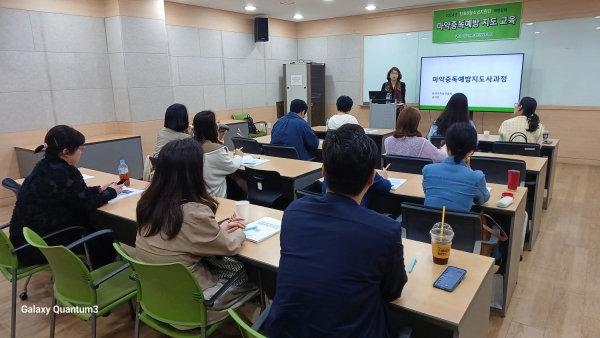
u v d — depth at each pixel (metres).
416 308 1.27
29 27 4.69
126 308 2.57
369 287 1.10
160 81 5.83
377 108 6.60
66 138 2.25
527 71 6.40
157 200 1.60
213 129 2.94
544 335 2.22
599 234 3.58
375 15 7.64
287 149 3.91
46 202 2.20
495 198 2.39
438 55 7.15
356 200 1.21
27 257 2.14
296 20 8.42
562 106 6.21
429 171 2.24
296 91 8.04
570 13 5.90
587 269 2.96
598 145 6.04
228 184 3.67
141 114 5.63
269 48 8.05
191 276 1.49
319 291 1.10
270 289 2.02
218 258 1.79
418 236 2.12
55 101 5.02
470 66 6.75
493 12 6.50
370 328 1.10
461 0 6.61
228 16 7.12
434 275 1.48
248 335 1.08
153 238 1.61
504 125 4.10
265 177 3.08
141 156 5.61
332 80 8.47
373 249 1.09
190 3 6.33
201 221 1.58
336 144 1.18
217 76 7.08
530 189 3.35
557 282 2.78
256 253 1.71
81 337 2.27
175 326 1.63
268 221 2.07
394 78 7.09
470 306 1.30
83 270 1.70
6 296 2.71
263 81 8.02
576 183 5.20
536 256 3.18
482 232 2.03
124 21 5.29
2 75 4.52
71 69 5.14
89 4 5.23
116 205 2.43
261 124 8.00
